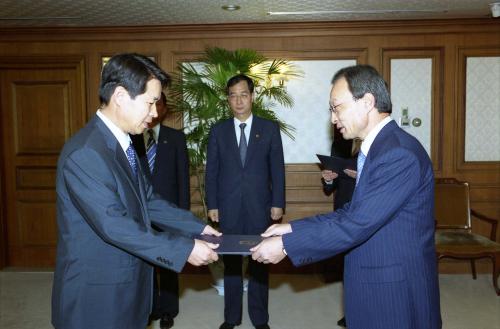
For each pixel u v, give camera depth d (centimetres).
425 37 475
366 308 170
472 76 480
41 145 505
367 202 165
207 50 448
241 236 203
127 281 165
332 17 449
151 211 210
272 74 465
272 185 350
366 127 173
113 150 166
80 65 490
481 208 487
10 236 514
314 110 486
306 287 449
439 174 484
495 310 382
